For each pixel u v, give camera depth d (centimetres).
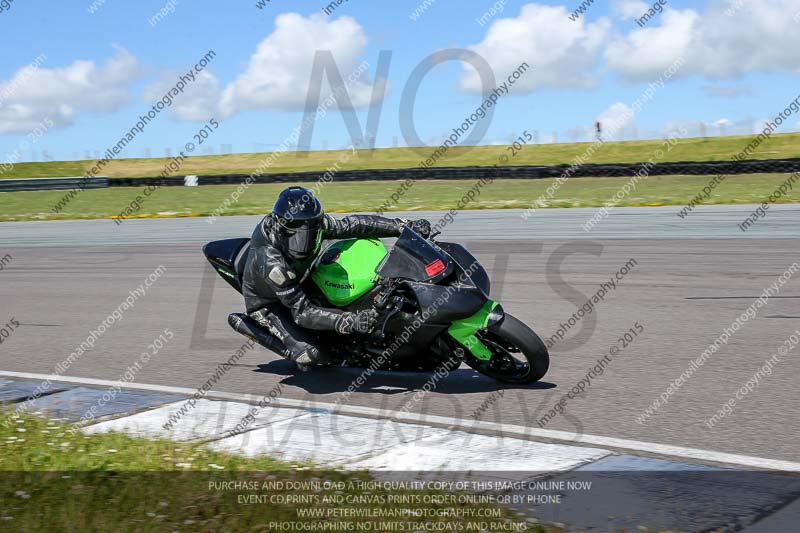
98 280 1914
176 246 2538
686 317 1261
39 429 778
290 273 912
